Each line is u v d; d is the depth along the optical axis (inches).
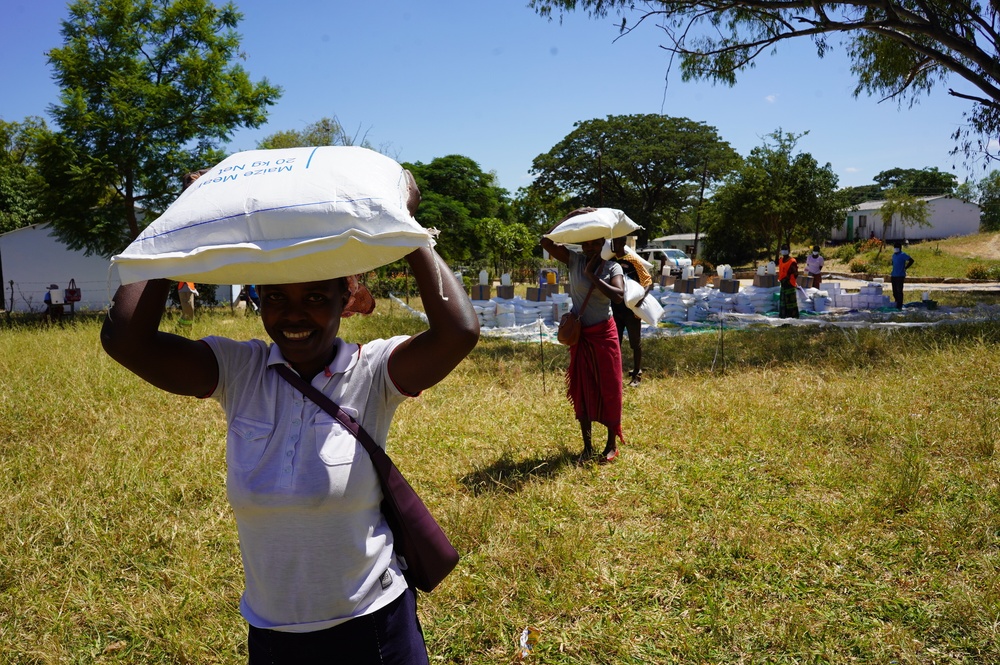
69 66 735.7
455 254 1502.2
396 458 210.2
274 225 57.1
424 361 66.7
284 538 66.1
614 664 117.0
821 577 140.0
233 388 69.1
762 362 354.0
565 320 204.8
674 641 122.1
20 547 153.3
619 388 208.7
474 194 1752.0
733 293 606.2
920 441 212.8
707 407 257.1
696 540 156.6
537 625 128.0
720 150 2303.2
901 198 1804.9
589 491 185.6
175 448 216.1
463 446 222.1
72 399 268.4
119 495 181.0
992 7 507.8
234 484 65.8
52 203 751.7
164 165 757.3
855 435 223.1
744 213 1598.2
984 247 1774.1
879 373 309.1
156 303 65.2
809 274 740.0
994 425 219.5
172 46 785.6
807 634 122.0
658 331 514.0
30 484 188.2
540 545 153.2
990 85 510.6
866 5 488.1
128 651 123.0
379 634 69.4
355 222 56.4
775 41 515.8
